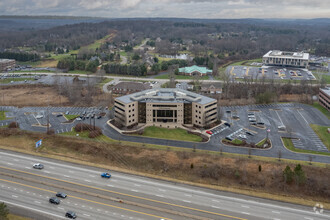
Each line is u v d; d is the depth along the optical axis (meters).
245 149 133.50
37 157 124.19
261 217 88.00
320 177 108.25
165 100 166.12
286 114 183.00
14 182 103.94
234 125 163.50
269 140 143.62
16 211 87.81
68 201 93.38
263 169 114.00
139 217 86.50
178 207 91.94
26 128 157.75
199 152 129.12
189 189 102.69
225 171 113.06
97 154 128.00
